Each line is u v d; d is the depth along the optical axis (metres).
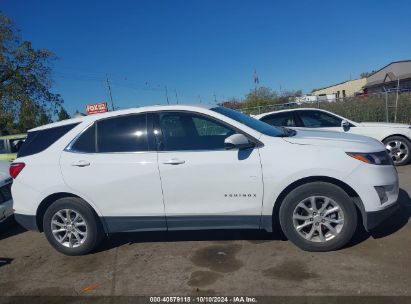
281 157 4.27
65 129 5.02
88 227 4.82
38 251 5.31
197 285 3.87
